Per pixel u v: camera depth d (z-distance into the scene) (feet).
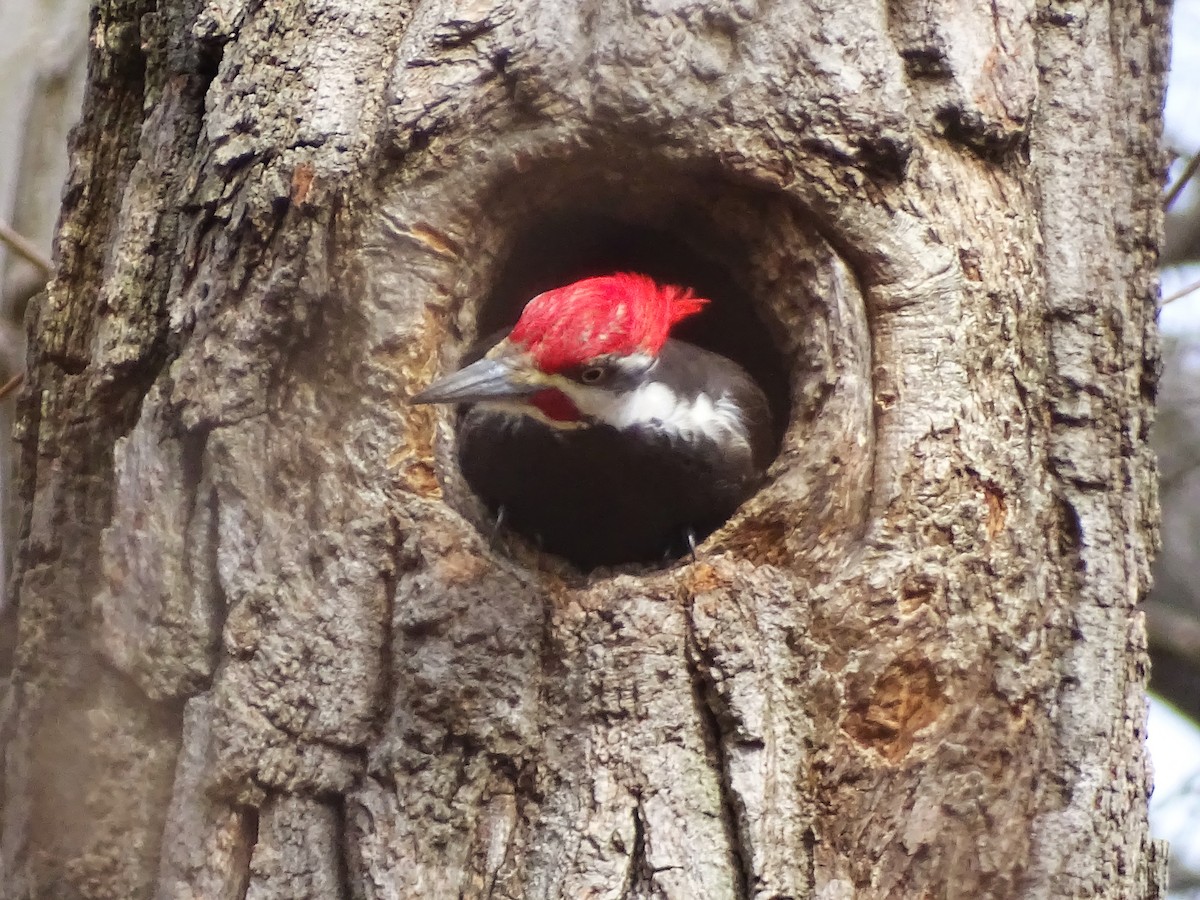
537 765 25.54
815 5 29.17
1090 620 28.89
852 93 28.71
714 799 25.00
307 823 25.68
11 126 48.39
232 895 25.58
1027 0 30.96
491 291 33.24
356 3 29.63
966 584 27.17
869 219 28.76
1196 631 52.03
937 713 26.61
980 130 29.48
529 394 30.45
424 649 26.00
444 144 28.68
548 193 29.91
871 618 26.48
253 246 28.14
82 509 29.96
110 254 31.09
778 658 26.00
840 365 28.58
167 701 27.02
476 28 28.89
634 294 31.40
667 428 31.53
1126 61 33.65
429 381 28.55
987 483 27.84
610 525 32.65
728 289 35.65
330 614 26.61
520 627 26.16
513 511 32.48
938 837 26.14
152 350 29.50
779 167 28.84
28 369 32.48
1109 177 32.14
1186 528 57.16
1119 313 31.24
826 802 25.55
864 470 27.89
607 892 24.23
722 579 26.48
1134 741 29.19
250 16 30.07
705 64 28.86
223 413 27.66
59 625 29.48
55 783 27.84
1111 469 30.12
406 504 27.27
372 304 28.22
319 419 27.96
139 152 31.83
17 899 27.71
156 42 32.12
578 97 28.84
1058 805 27.61
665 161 29.22
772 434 34.42
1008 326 29.04
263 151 28.45
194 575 27.32
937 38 29.58
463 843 25.18
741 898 24.43
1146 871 29.25
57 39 49.67
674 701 25.54
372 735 26.00
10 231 39.27
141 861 26.86
